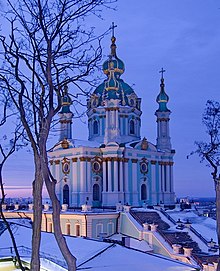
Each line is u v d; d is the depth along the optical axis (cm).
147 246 4712
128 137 6925
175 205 6669
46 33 1474
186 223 5081
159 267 2525
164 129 7238
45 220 5647
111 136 6412
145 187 6712
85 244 2962
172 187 7062
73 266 1391
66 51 1525
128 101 7088
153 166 6844
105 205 6206
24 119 1460
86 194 6256
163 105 7306
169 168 7075
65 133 7069
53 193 1410
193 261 4078
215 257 4203
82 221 5262
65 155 6600
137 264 2547
